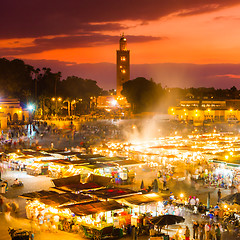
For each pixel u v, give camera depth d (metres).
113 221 34.12
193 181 54.41
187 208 40.72
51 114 173.88
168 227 35.62
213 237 32.47
